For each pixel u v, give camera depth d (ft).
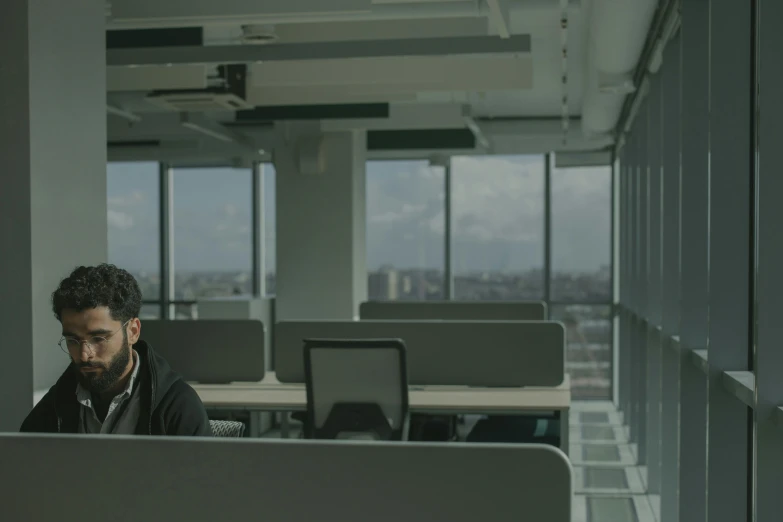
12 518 5.26
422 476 4.98
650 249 19.72
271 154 31.68
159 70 19.12
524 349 16.01
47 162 10.07
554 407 13.85
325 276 29.17
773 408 8.11
